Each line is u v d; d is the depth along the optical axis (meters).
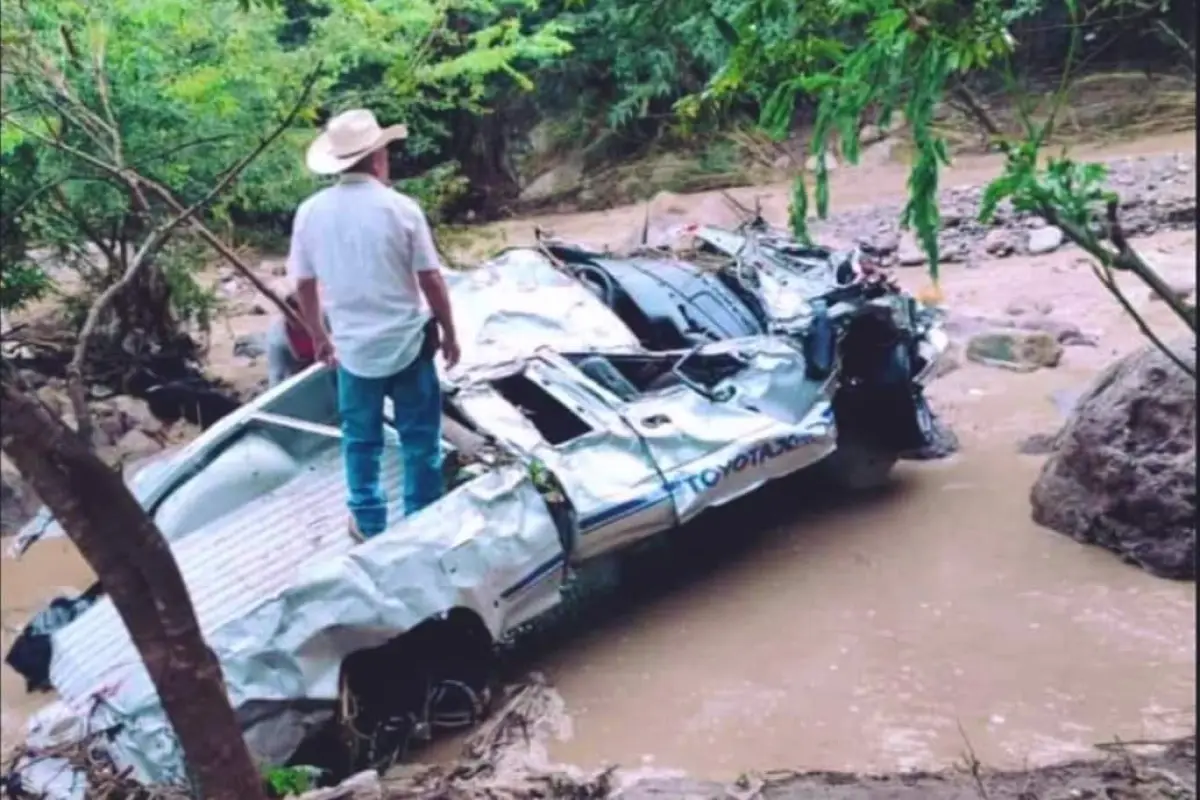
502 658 6.73
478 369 6.87
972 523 8.01
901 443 8.62
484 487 6.05
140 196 4.46
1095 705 5.88
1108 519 7.39
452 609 5.80
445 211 16.89
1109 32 4.02
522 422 6.54
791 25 3.03
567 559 6.28
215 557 6.18
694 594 7.34
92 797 4.91
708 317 8.02
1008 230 15.19
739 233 9.38
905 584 7.27
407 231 5.79
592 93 21.73
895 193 17.86
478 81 9.22
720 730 5.93
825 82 2.90
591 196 21.23
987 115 3.60
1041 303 12.40
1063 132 19.56
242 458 6.62
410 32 8.52
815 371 7.84
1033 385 10.40
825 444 7.64
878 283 8.55
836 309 8.01
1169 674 6.11
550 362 6.96
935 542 7.78
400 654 5.97
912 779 4.70
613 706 6.20
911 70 2.78
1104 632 6.55
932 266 2.88
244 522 6.40
